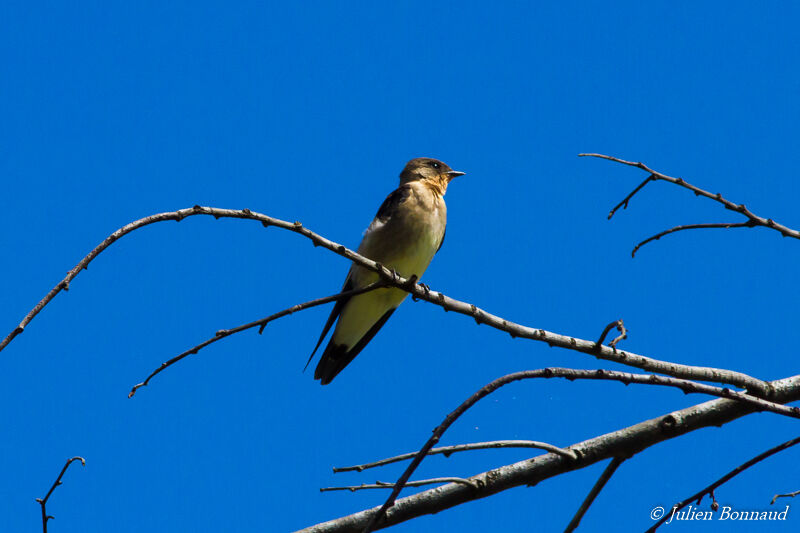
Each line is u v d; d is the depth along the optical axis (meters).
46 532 7.15
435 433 6.27
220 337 7.43
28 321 6.03
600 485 8.52
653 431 8.96
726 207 8.86
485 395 6.52
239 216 7.80
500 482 8.82
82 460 7.21
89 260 6.51
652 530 7.28
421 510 8.79
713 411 9.08
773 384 9.16
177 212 7.28
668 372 8.91
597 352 8.73
